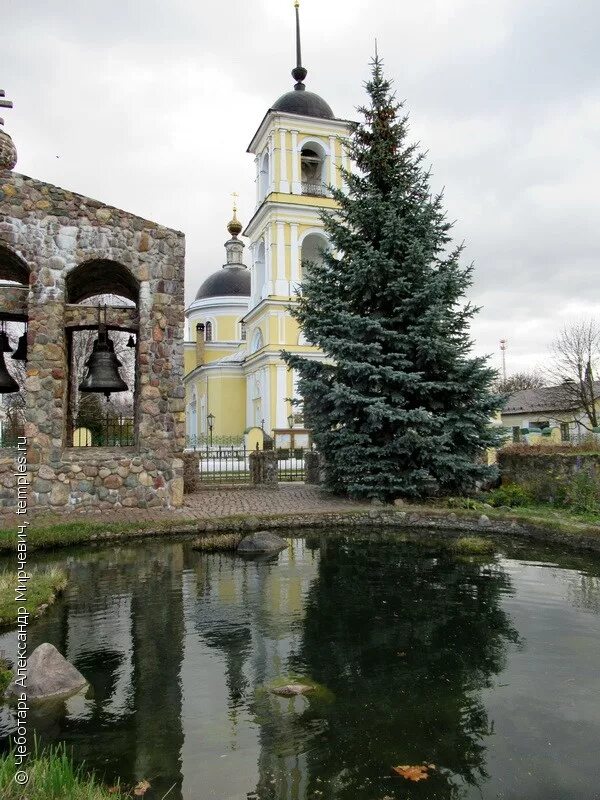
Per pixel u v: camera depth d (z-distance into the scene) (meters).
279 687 4.52
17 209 12.02
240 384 47.28
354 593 7.19
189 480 16.17
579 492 12.27
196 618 6.27
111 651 5.34
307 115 36.84
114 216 12.55
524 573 8.12
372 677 4.75
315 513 12.18
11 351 12.05
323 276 16.02
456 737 3.81
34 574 7.81
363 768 3.48
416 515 12.23
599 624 5.99
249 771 3.45
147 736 3.84
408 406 14.91
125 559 9.15
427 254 14.75
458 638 5.62
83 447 12.53
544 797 3.19
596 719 4.04
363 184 15.81
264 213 37.75
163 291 12.77
